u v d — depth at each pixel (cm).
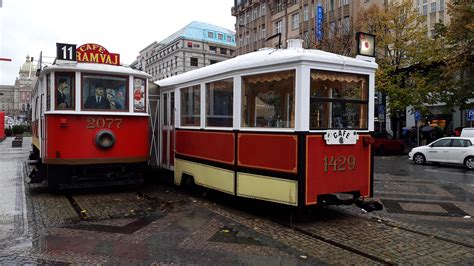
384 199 930
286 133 645
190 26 8150
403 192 1036
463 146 1697
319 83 648
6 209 743
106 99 914
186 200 850
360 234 611
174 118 979
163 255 502
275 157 663
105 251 516
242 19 6109
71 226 634
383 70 2588
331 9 3962
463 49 2205
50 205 784
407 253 526
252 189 704
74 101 880
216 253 511
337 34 2936
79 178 892
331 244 558
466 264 489
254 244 550
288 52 672
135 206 787
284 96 655
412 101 2505
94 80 901
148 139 988
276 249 530
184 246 538
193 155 884
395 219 721
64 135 870
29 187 985
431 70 2584
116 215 711
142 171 993
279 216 715
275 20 5150
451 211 804
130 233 598
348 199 667
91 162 888
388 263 488
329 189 658
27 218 679
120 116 924
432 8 3747
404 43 2597
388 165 1811
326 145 653
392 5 2675
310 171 633
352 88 695
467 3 2127
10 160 1650
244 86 727
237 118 736
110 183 919
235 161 740
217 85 799
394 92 2566
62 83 879
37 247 530
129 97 941
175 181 970
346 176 682
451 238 601
